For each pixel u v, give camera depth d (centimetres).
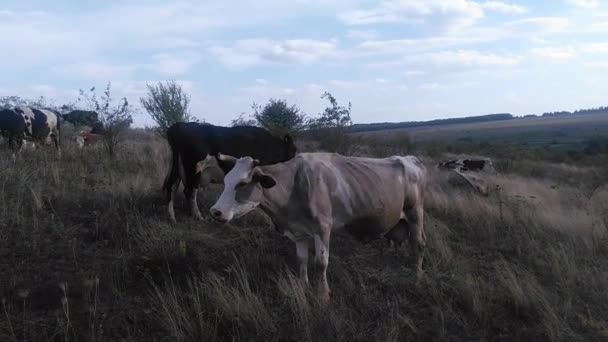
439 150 2783
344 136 1492
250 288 637
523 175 2030
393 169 674
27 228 721
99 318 546
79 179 962
